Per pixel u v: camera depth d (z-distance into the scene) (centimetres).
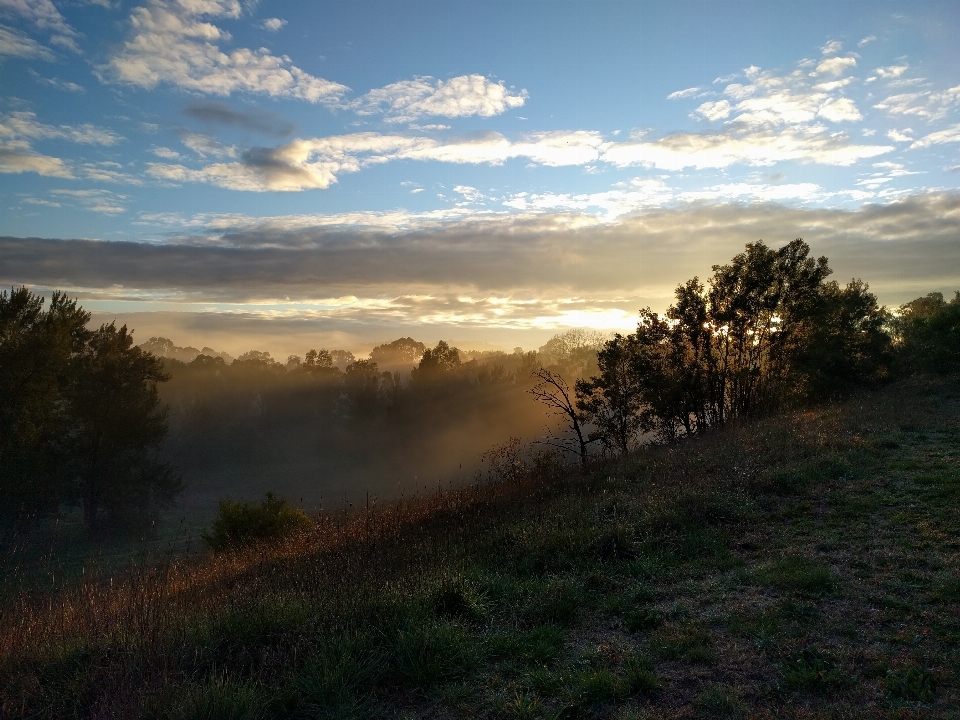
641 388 2264
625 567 670
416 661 465
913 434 1202
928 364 2595
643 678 418
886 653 429
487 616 555
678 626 506
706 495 859
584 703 403
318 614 533
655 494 907
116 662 464
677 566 659
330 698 423
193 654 475
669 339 2336
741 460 1092
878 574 565
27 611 623
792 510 788
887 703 374
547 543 757
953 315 2567
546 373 2094
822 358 2322
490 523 919
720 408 2306
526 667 465
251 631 507
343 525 1075
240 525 1436
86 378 3247
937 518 692
